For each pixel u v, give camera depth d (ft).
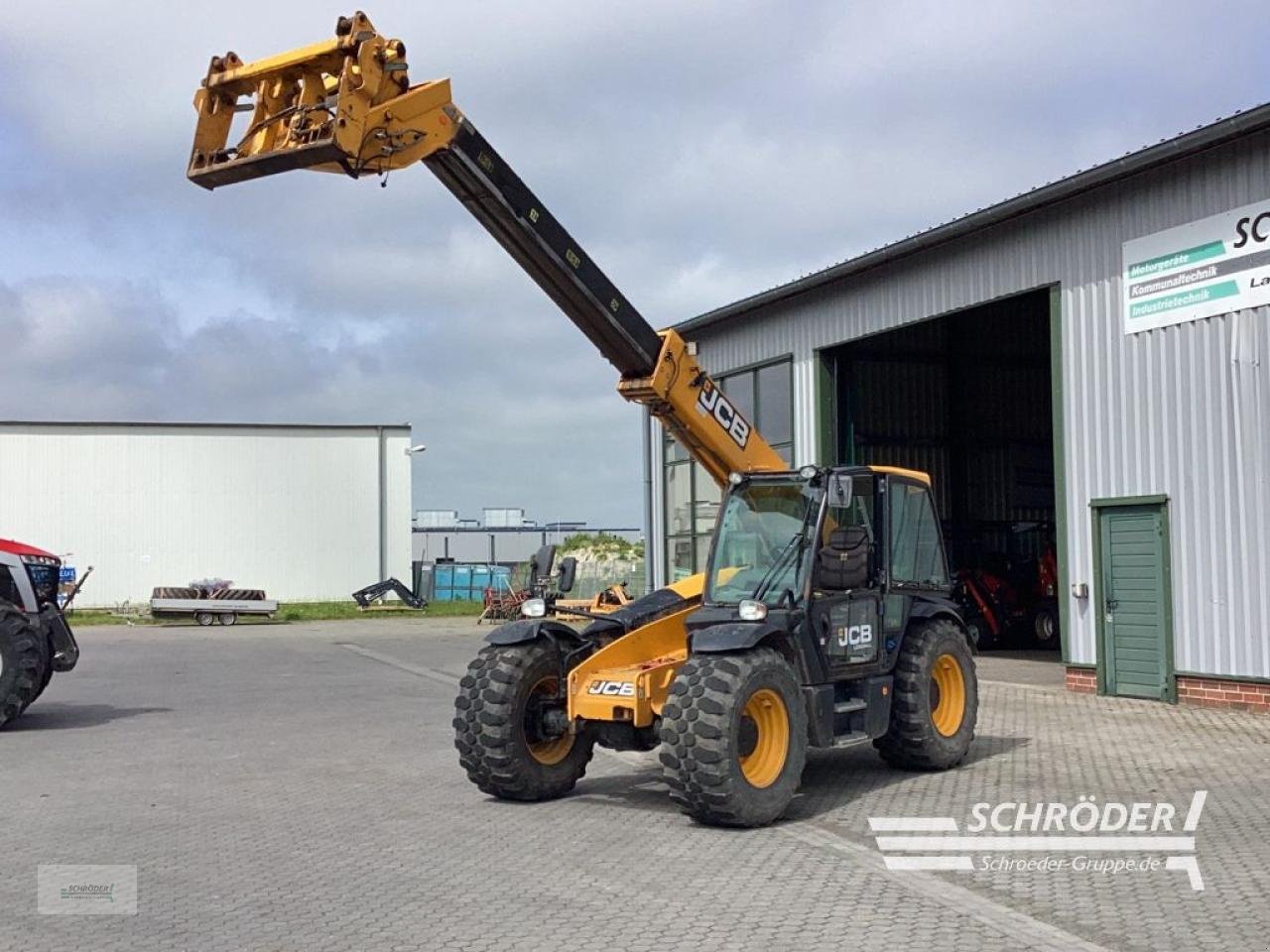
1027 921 19.03
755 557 29.25
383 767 33.88
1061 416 48.47
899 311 57.77
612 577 154.40
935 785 29.73
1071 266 48.24
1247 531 41.16
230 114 26.55
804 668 27.76
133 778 32.30
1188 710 41.65
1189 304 43.29
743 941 18.16
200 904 20.47
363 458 151.02
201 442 145.28
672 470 75.61
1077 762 32.50
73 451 141.38
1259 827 24.99
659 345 31.42
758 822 25.41
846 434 64.64
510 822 26.53
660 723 27.37
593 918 19.38
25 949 18.28
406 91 26.21
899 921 19.08
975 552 72.08
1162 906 19.75
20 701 40.86
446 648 81.51
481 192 27.91
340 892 21.16
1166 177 44.24
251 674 62.18
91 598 140.67
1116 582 45.88
